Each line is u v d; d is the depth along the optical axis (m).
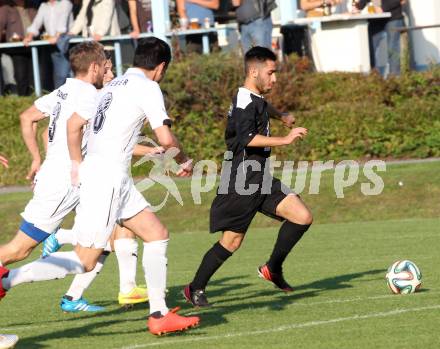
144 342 24.56
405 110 65.94
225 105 66.25
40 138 63.19
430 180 54.72
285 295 31.95
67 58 67.88
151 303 25.22
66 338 25.56
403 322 25.78
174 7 74.12
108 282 37.75
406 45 73.19
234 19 76.00
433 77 69.50
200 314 28.80
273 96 66.56
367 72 71.62
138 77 25.64
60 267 24.70
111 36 69.75
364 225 50.44
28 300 33.66
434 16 81.25
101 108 25.56
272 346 23.47
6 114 67.31
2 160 28.77
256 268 39.31
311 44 75.00
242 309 29.42
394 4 73.44
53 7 68.00
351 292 31.70
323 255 41.47
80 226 25.08
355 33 73.56
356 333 24.61
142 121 25.53
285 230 30.84
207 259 30.06
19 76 70.81
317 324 26.06
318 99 68.81
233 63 67.06
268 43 66.31
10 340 23.72
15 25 70.25
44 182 28.12
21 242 28.20
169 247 46.91
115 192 25.05
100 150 25.28
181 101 66.06
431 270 35.44
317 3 75.12
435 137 64.88
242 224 30.09
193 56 67.69
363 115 65.50
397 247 42.41
